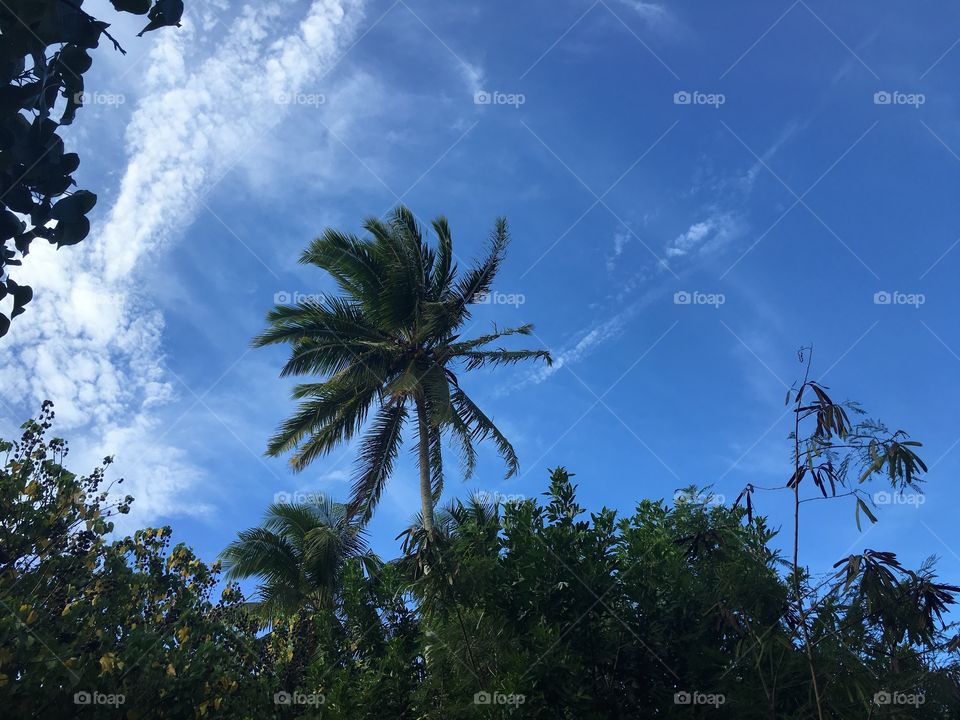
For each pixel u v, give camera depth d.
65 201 1.37
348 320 16.42
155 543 9.24
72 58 1.32
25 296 1.41
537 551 8.55
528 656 7.60
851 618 6.67
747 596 7.31
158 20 1.37
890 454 5.77
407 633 9.66
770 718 6.95
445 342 16.91
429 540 8.48
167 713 7.00
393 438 15.91
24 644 6.15
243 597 10.66
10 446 7.41
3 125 1.25
